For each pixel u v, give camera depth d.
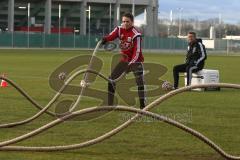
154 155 12.41
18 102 22.27
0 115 18.44
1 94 25.47
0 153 12.09
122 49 18.88
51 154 12.17
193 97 25.72
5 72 43.06
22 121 16.66
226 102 23.80
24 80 34.97
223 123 17.50
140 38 18.67
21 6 152.62
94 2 158.75
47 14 144.12
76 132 15.22
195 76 29.88
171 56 93.56
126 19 18.59
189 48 28.00
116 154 12.41
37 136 14.44
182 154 12.58
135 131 15.45
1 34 120.88
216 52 137.62
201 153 12.71
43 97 24.58
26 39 124.12
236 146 13.73
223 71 50.38
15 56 78.75
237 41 147.12
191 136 14.80
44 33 129.00
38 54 88.88
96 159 11.81
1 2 149.62
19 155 11.97
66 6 160.62
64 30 151.38
